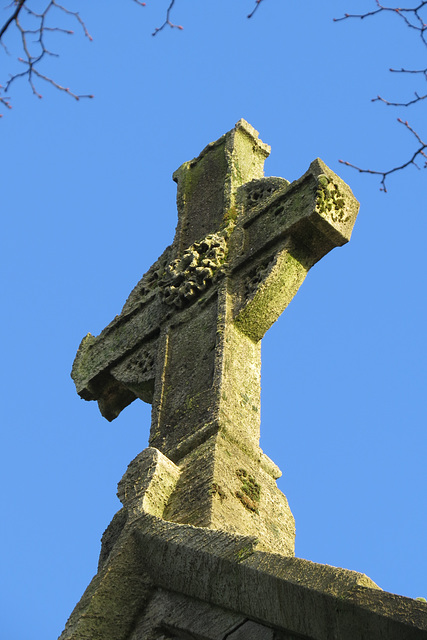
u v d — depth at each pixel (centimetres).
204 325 1631
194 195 1847
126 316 1800
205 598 1280
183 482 1449
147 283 1825
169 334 1683
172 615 1307
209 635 1246
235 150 1841
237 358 1569
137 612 1349
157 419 1576
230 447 1479
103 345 1820
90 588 1371
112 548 1407
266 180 1738
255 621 1214
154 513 1417
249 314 1591
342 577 1122
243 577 1220
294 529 1485
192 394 1562
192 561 1293
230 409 1514
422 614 1047
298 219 1602
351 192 1636
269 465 1514
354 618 1086
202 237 1762
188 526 1338
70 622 1348
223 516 1395
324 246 1627
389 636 1059
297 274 1614
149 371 1686
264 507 1462
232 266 1655
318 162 1638
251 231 1678
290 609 1155
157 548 1343
